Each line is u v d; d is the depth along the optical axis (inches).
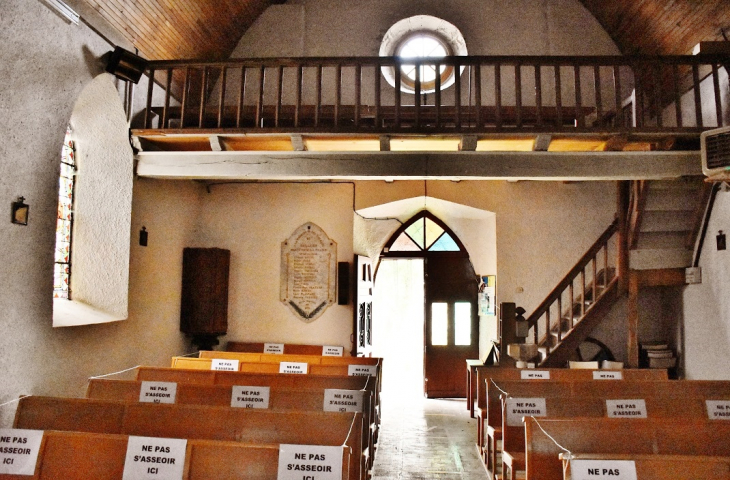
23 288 194.5
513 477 174.7
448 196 371.9
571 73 353.7
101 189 258.8
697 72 238.2
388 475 218.8
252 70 357.1
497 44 359.3
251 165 252.2
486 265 387.2
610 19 340.2
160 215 303.4
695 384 211.0
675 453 138.8
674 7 284.7
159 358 302.5
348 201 360.5
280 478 114.1
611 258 362.6
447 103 360.8
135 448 120.9
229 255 355.3
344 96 357.7
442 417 331.9
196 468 118.0
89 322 232.2
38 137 200.8
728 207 274.2
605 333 355.3
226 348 350.3
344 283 349.1
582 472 114.0
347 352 348.2
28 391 197.3
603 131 233.0
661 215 307.4
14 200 189.3
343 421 140.3
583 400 184.5
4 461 123.5
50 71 206.1
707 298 296.0
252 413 144.1
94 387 187.5
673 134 235.0
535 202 373.1
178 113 275.7
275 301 354.6
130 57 244.2
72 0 215.5
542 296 366.3
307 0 366.6
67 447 123.3
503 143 253.8
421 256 418.6
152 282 294.7
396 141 252.8
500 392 211.9
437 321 411.5
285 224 359.6
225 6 315.9
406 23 364.5
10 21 185.6
